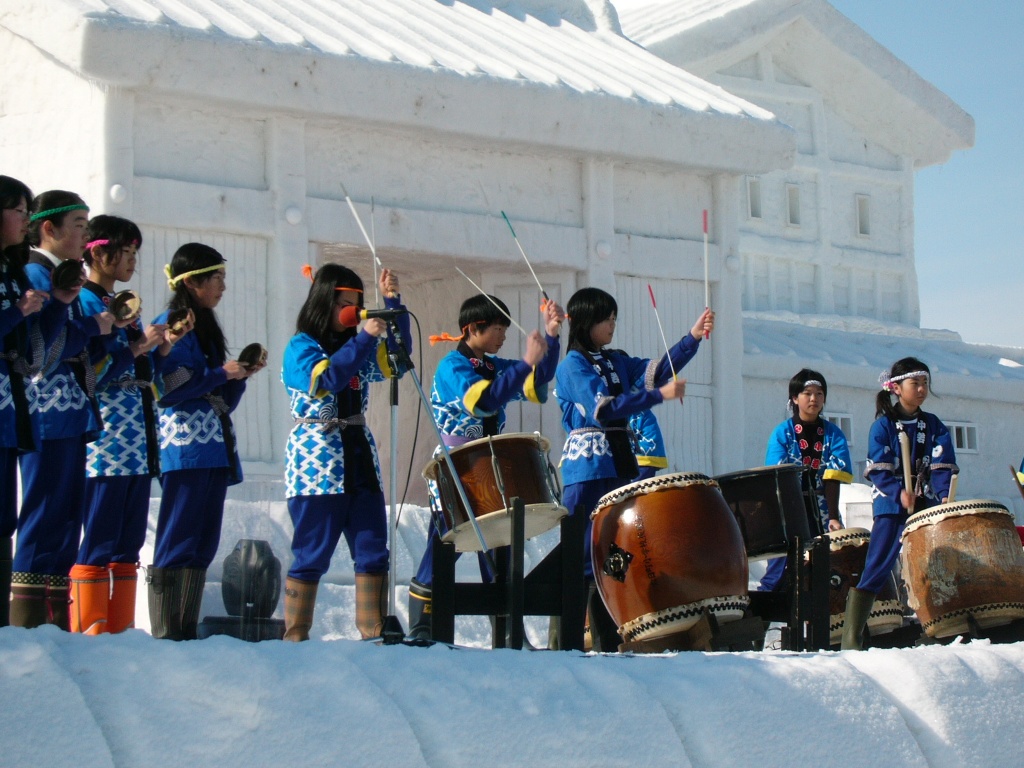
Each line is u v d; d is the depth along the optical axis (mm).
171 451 16891
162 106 25969
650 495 17156
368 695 11133
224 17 26594
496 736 11516
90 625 16312
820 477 24484
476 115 28625
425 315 33031
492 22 34188
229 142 26766
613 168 31625
